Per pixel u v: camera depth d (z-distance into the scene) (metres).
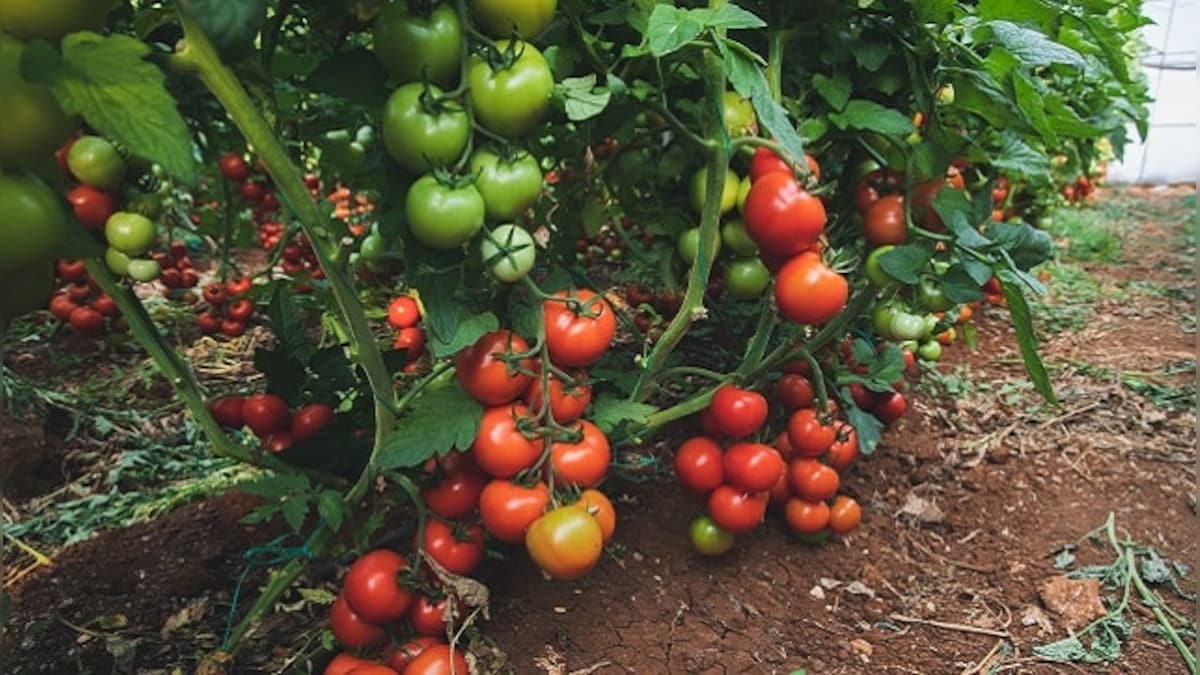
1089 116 3.09
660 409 2.49
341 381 1.77
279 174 1.25
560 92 1.34
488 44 1.21
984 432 2.92
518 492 1.47
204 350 3.45
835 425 2.12
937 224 1.81
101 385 3.16
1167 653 1.96
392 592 1.51
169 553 2.04
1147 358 3.71
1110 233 6.41
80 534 2.19
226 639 1.72
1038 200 3.86
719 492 1.92
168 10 1.30
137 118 0.82
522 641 1.80
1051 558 2.32
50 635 1.79
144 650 1.76
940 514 2.46
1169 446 2.84
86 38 0.78
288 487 1.53
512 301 1.51
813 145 1.90
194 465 2.64
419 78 1.24
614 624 1.89
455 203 1.21
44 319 3.66
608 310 1.53
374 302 3.09
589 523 1.44
